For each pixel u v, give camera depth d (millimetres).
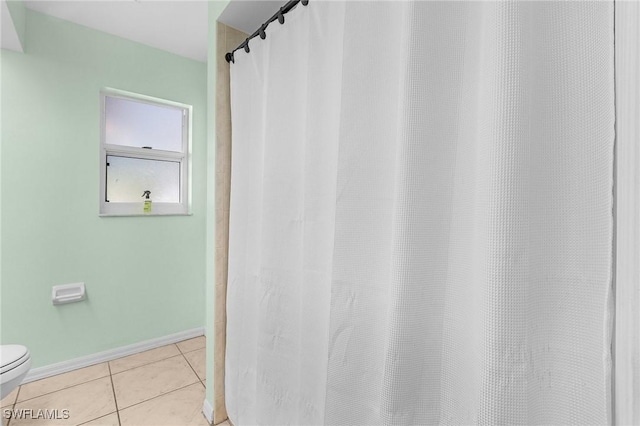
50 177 1922
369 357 810
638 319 447
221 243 1579
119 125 2244
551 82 520
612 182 472
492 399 542
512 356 526
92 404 1703
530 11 530
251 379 1371
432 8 667
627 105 460
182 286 2496
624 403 460
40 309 1915
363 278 826
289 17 1144
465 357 629
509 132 528
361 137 831
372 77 815
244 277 1424
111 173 2223
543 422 515
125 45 2156
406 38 680
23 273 1856
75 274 2027
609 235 474
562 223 510
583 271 496
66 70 1949
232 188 1480
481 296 566
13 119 1795
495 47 546
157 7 1823
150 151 2363
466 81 645
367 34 826
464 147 646
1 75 1753
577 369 497
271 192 1222
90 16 1907
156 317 2381
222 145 1559
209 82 1596
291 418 1141
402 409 684
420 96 670
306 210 1034
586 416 487
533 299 522
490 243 546
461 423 630
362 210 830
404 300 676
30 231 1869
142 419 1595
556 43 518
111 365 2111
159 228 2371
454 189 660
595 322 486
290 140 1155
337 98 949
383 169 795
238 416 1408
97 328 2125
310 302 1029
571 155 504
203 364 2146
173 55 2371
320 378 1000
